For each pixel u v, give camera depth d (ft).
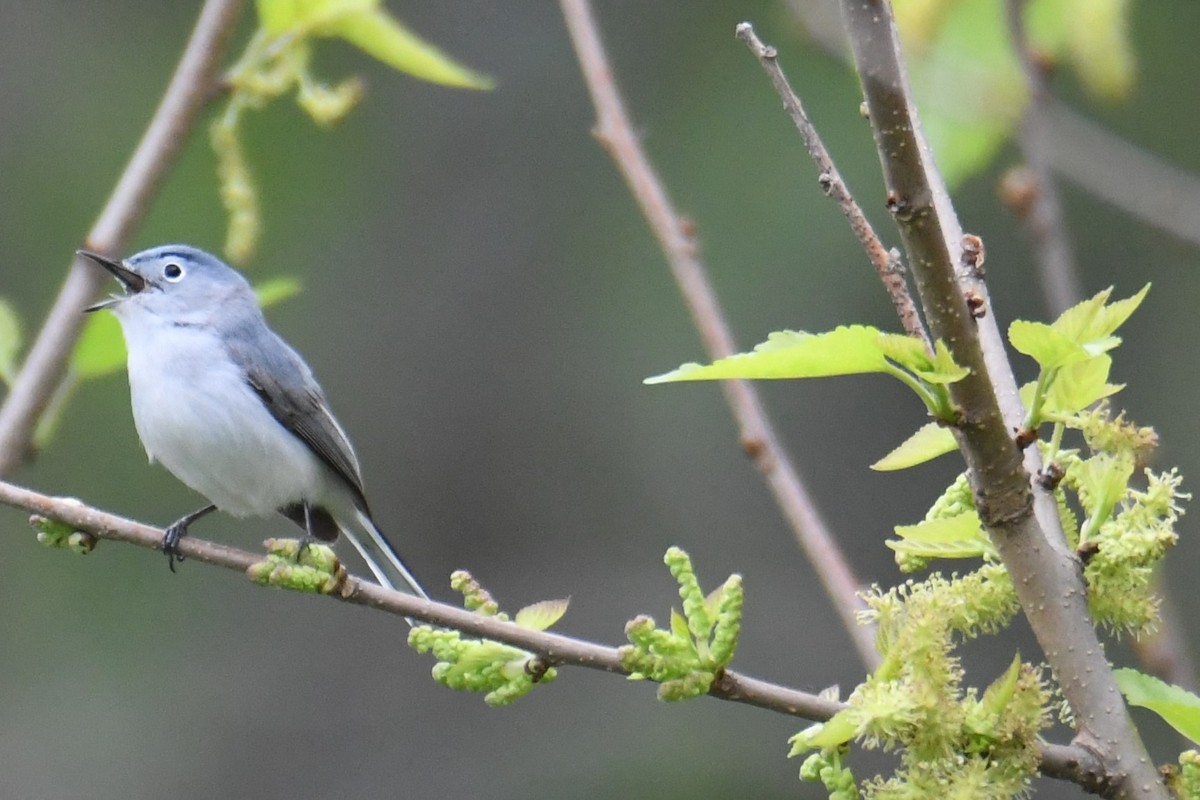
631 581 47.57
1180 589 39.34
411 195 49.70
